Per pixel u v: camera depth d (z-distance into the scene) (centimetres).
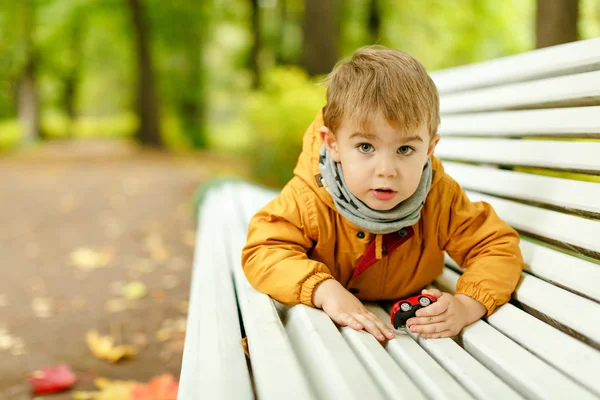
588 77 160
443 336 132
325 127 149
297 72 668
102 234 559
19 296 371
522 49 1300
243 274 174
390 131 134
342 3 1270
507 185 188
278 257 150
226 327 132
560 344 120
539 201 168
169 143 1936
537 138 192
